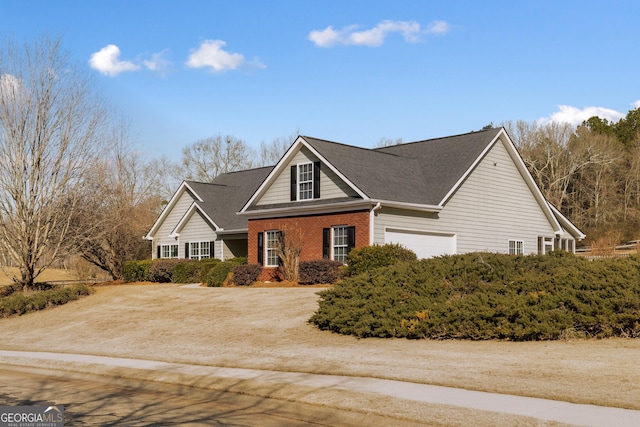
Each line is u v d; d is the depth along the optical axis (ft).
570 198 264.11
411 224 94.84
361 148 106.22
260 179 139.13
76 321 81.92
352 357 49.21
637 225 244.22
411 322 54.29
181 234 134.51
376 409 33.81
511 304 51.24
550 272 55.93
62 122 107.86
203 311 76.89
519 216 112.88
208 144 264.11
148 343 64.18
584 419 29.48
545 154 262.67
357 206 91.25
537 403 33.06
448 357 46.09
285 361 50.06
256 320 68.28
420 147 115.96
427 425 30.99
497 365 42.11
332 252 94.53
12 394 43.55
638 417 29.60
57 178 107.76
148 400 40.63
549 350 45.11
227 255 124.98
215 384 43.70
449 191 98.17
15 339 76.38
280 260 100.58
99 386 46.83
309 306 71.31
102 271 160.56
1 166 104.17
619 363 39.27
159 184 261.65
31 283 107.04
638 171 255.70
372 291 60.29
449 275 60.08
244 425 32.91
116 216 129.08
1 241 106.52
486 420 30.30
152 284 118.42
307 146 99.04
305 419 34.22
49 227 109.60
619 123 307.58
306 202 99.14
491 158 108.27
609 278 50.52
